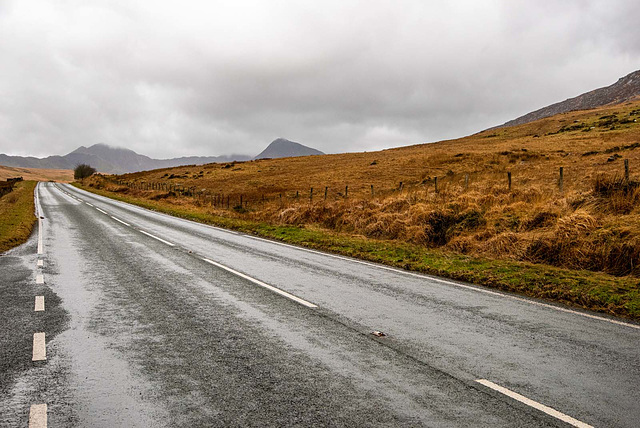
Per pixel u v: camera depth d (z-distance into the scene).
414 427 3.24
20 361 4.43
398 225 15.70
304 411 3.47
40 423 3.26
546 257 10.68
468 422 3.32
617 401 3.70
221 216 26.67
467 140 102.25
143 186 67.50
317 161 82.44
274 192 46.25
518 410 3.52
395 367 4.38
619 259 9.31
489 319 6.16
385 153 85.44
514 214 13.98
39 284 8.09
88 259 10.92
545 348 4.98
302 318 6.07
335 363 4.46
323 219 20.23
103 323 5.75
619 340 5.31
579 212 11.39
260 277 8.99
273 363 4.45
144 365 4.37
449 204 15.70
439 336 5.36
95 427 3.22
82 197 45.78
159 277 8.83
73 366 4.32
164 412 3.45
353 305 6.83
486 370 4.32
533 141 74.44
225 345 4.97
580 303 7.21
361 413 3.45
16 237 14.57
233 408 3.52
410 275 9.53
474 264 10.36
